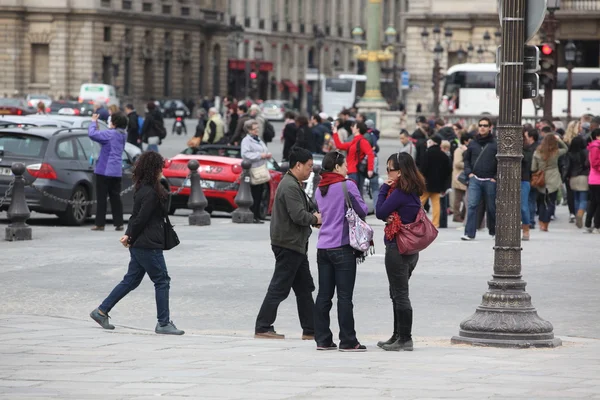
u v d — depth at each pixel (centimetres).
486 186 5719
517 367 2636
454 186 7081
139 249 3250
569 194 7106
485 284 4316
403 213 2948
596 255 5216
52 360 2698
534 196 6594
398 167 2953
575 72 17238
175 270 4556
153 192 3234
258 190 6688
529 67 3025
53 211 6066
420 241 2931
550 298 4012
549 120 8038
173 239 3281
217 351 2878
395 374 2519
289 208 3161
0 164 6025
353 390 2306
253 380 2427
